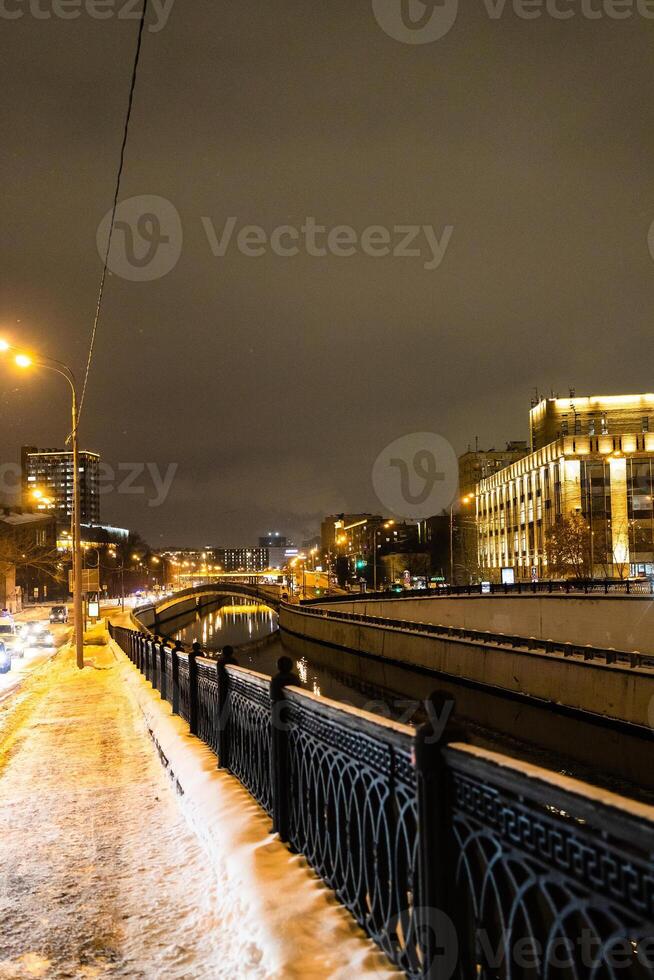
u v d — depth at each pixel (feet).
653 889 6.08
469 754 8.76
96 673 80.59
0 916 14.76
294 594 438.40
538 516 300.20
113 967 12.30
